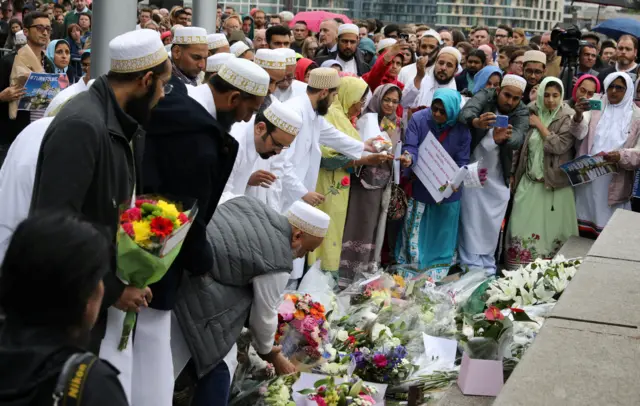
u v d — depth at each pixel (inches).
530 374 130.5
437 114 309.6
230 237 173.5
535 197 338.3
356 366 209.9
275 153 208.1
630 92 334.6
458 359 225.1
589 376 130.9
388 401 208.8
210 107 167.9
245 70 166.9
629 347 142.9
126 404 80.9
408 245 319.6
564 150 333.1
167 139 152.9
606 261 196.4
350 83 298.5
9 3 582.6
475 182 307.9
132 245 134.4
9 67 327.3
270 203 251.3
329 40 434.9
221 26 597.3
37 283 81.0
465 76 404.5
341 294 248.8
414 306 240.5
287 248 179.0
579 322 154.2
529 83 378.6
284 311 203.8
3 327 82.0
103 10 217.8
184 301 168.9
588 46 424.5
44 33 331.0
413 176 317.1
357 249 305.1
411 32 511.5
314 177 282.0
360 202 302.8
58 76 316.8
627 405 121.8
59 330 82.0
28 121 319.9
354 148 286.7
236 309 174.9
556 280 246.8
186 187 152.9
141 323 154.4
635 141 333.7
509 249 343.6
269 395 189.5
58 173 128.0
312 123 275.6
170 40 426.0
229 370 179.0
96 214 133.0
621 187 335.0
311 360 203.8
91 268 83.0
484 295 248.2
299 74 333.7
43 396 78.2
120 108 136.3
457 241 334.3
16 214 140.6
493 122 311.6
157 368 156.3
